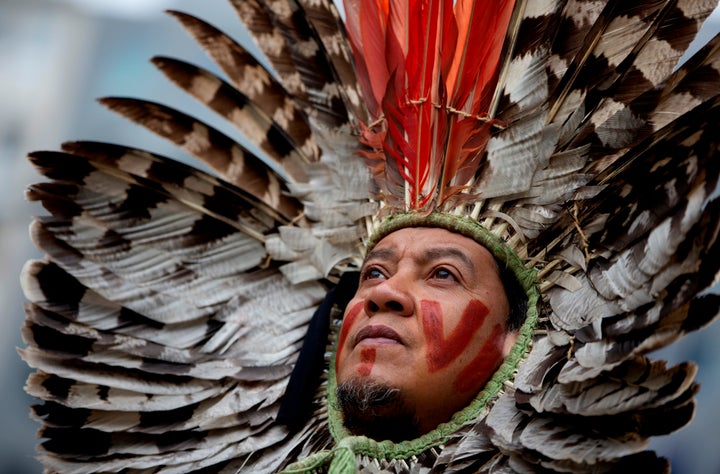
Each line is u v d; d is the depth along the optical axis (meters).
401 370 2.41
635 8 2.71
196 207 2.94
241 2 3.14
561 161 2.60
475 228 2.59
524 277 2.56
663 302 2.21
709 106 2.26
